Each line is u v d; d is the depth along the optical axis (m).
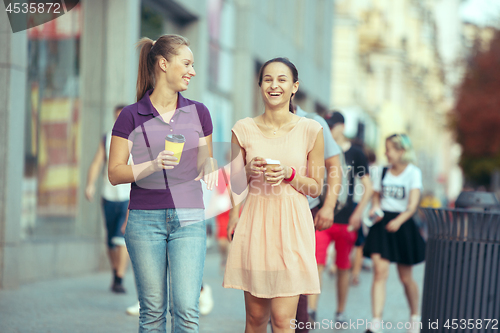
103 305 12.41
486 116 54.97
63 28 17.20
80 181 18.41
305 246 6.87
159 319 6.64
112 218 14.32
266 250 6.85
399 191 11.55
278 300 6.82
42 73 16.28
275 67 7.02
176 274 6.57
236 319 11.61
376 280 11.34
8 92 13.32
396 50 90.62
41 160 16.28
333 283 18.38
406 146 11.61
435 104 122.94
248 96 29.56
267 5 33.53
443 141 133.12
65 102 17.50
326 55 50.00
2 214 13.33
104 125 18.67
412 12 110.25
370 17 85.88
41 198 16.28
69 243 16.83
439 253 8.35
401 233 11.46
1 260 13.38
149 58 6.86
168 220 6.58
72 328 10.11
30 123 15.73
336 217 11.38
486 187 67.56
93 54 18.70
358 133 18.11
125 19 18.69
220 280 17.59
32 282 14.92
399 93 92.31
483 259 8.03
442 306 8.25
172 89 6.76
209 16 25.75
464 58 58.41
